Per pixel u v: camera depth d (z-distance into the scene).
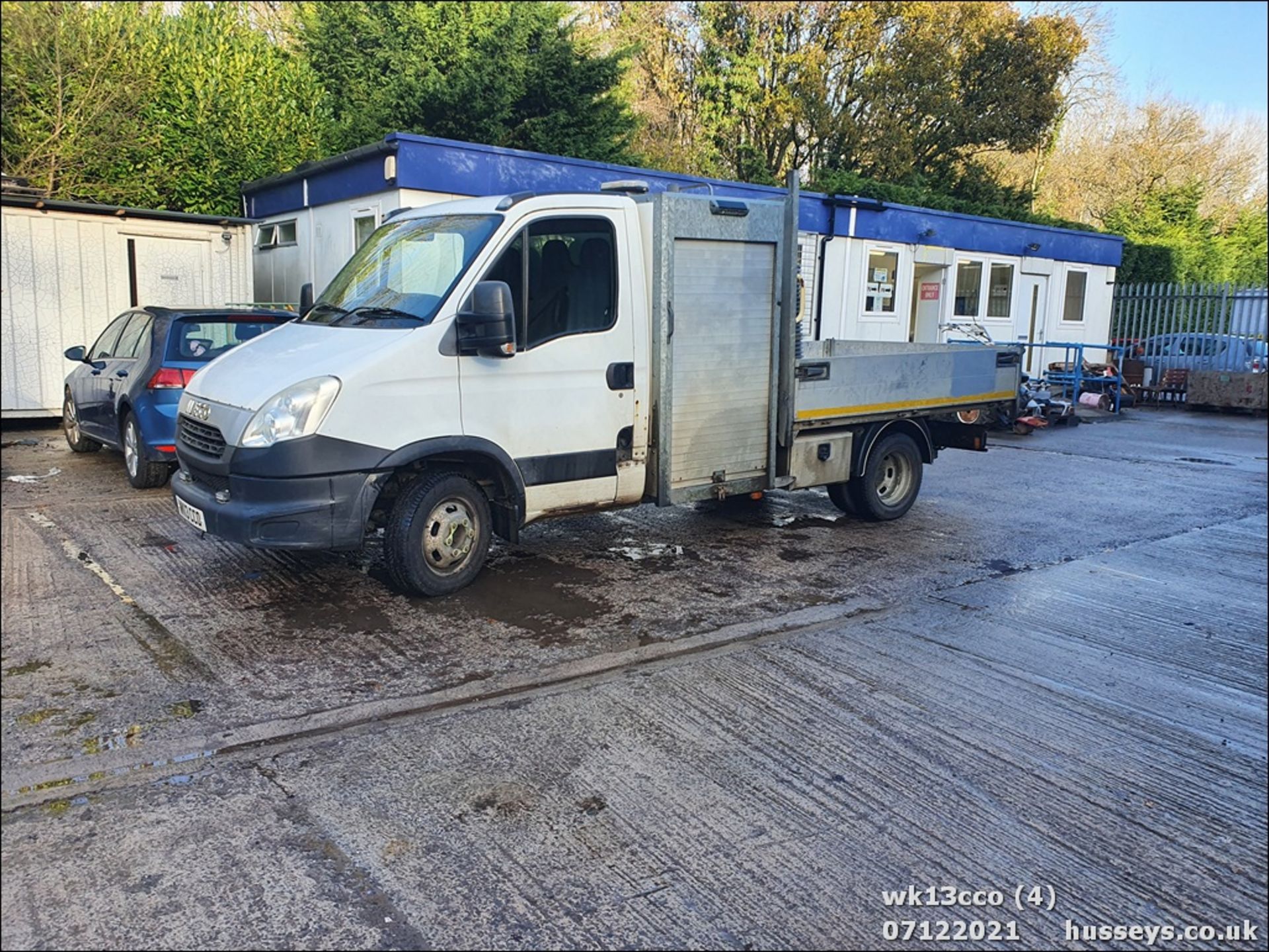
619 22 29.12
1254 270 35.91
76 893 2.90
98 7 15.84
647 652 5.05
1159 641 5.51
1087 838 3.42
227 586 5.88
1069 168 38.59
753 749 3.99
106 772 3.62
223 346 8.36
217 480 5.38
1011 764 3.95
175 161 15.56
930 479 10.75
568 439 5.98
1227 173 37.81
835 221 16.52
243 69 15.98
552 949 2.74
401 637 5.14
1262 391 17.53
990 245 19.28
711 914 2.91
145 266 12.51
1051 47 28.89
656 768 3.80
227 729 4.02
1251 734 4.32
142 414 8.05
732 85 28.91
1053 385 18.66
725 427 6.75
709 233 6.39
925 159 30.08
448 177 11.67
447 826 3.34
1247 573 7.05
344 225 12.77
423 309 5.54
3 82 14.51
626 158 20.66
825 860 3.21
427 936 2.77
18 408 11.72
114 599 5.57
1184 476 11.31
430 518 5.63
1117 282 26.53
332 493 5.14
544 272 5.81
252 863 3.09
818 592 6.20
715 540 7.48
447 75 18.44
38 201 11.50
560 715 4.26
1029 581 6.65
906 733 4.20
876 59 29.31
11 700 4.21
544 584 6.18
